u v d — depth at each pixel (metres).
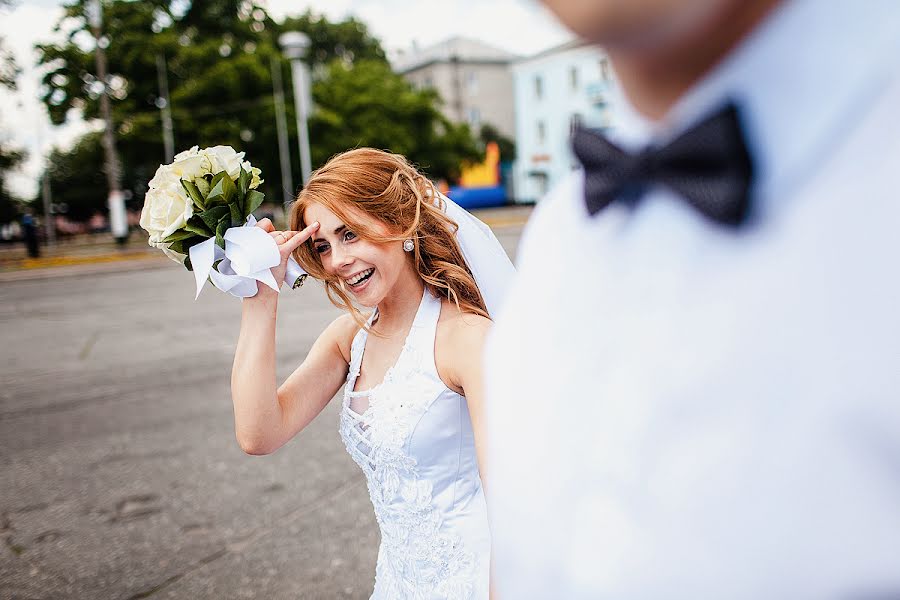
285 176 28.23
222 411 4.93
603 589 0.39
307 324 7.92
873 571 0.32
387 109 31.91
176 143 28.11
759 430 0.34
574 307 0.45
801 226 0.33
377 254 1.47
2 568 3.02
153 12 29.67
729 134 0.34
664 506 0.37
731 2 0.34
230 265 1.50
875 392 0.31
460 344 1.44
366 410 1.58
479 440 1.36
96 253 22.02
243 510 3.44
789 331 0.33
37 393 5.66
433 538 1.49
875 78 0.32
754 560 0.34
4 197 35.50
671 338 0.38
